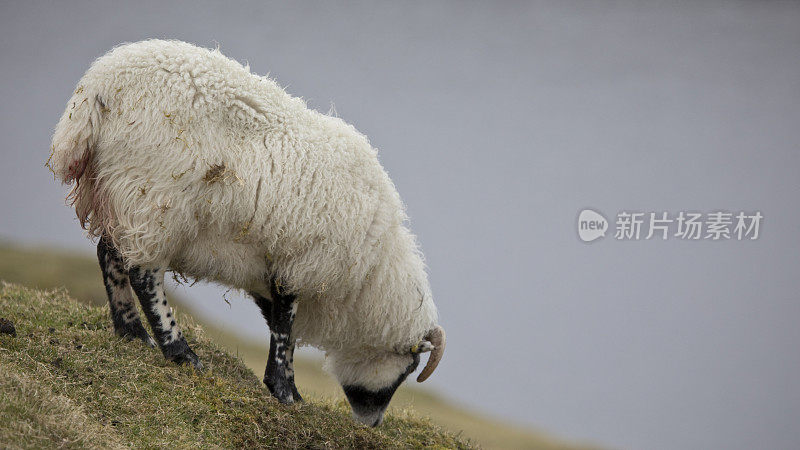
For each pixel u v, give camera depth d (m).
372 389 28.47
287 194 22.62
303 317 26.83
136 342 23.97
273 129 23.19
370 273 25.69
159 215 21.73
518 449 67.25
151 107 21.61
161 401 21.11
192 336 27.98
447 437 30.23
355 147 24.69
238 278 23.97
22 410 17.69
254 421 21.75
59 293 30.45
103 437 18.47
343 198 23.72
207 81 22.28
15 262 77.62
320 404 30.33
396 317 26.81
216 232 22.78
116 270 23.92
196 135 21.83
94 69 22.17
